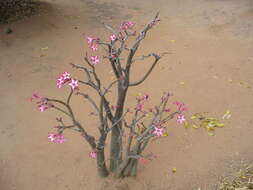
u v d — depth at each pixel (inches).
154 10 328.2
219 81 200.7
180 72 210.7
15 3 285.7
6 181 130.4
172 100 181.0
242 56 232.5
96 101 179.8
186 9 332.8
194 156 142.6
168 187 127.3
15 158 141.3
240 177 130.9
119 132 116.5
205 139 152.4
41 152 144.3
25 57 223.9
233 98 183.6
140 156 111.3
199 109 173.8
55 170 135.1
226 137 153.6
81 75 205.5
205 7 337.7
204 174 133.3
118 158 121.8
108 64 219.8
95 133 154.7
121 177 128.6
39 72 207.8
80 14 301.7
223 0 359.6
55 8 304.5
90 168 135.4
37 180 131.0
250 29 278.5
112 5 333.7
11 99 180.9
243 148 146.9
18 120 164.6
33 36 251.8
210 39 261.0
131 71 210.2
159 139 151.5
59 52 232.7
